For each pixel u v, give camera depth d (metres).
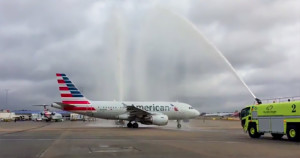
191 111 55.53
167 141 25.00
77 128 50.09
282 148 19.91
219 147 20.36
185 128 54.19
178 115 54.94
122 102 52.81
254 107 30.75
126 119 51.69
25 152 17.16
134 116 50.97
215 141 25.61
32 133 35.34
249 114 31.44
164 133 36.59
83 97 51.50
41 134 33.47
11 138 27.66
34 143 22.77
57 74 51.38
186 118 55.59
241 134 36.25
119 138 27.94
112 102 52.28
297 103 25.28
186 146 20.86
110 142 23.67
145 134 34.19
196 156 15.63
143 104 53.50
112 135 32.12
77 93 51.38
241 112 33.31
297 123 25.25
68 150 18.17
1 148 19.30
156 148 19.44
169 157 15.18
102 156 15.51
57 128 50.19
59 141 24.50
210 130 46.69
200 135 33.72
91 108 51.16
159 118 49.00
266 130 28.73
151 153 16.81
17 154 16.27
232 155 16.12
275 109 27.78
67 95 51.19
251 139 28.75
